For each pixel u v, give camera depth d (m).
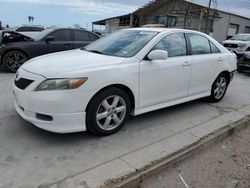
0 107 4.57
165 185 2.86
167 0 29.92
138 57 3.82
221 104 5.53
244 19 30.44
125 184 2.68
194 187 2.86
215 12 25.92
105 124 3.61
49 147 3.31
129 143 3.53
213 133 3.94
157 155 3.19
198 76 4.83
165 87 4.22
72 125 3.27
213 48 5.28
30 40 8.22
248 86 7.79
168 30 4.42
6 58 7.89
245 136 4.26
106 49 4.21
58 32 8.55
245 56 10.21
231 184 2.96
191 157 3.46
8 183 2.60
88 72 3.27
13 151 3.17
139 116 4.54
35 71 3.35
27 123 3.93
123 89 3.73
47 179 2.68
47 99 3.13
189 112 4.88
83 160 3.06
